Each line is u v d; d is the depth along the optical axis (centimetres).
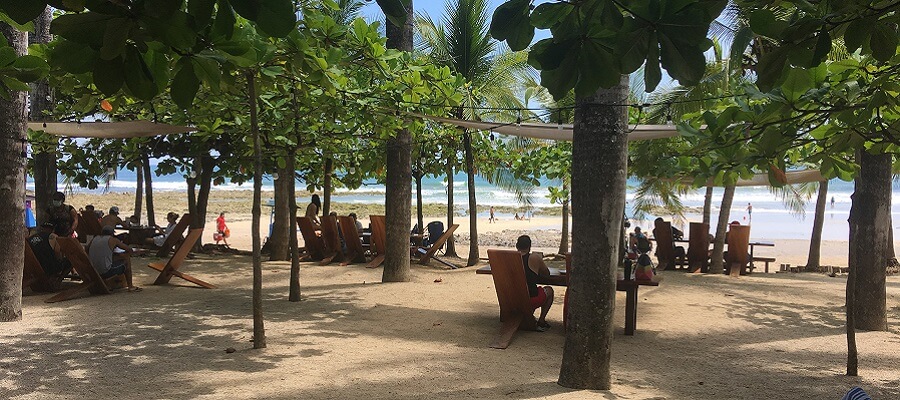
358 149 1602
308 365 629
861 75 501
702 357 729
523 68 1628
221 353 670
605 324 567
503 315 820
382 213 4462
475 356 683
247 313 891
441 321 865
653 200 1848
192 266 1379
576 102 562
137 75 184
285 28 165
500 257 784
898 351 775
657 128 821
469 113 1467
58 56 181
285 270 1349
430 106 899
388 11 187
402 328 820
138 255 1480
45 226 1038
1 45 277
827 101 483
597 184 554
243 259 1546
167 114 978
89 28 170
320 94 834
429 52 1608
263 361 641
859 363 714
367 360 652
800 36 257
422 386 565
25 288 1036
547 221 4259
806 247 2850
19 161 810
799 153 795
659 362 699
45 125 922
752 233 3588
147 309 899
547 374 618
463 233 3300
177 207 4888
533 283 819
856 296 909
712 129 518
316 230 1602
